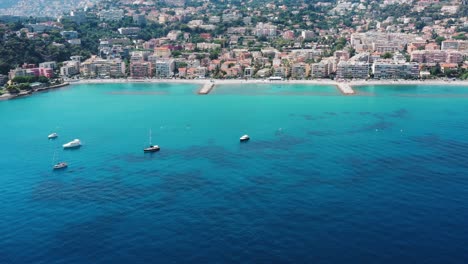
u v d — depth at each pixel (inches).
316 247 7214.6
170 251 7214.6
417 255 6993.1
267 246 7258.9
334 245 7258.9
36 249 7431.1
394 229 7696.9
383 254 7017.7
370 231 7647.6
